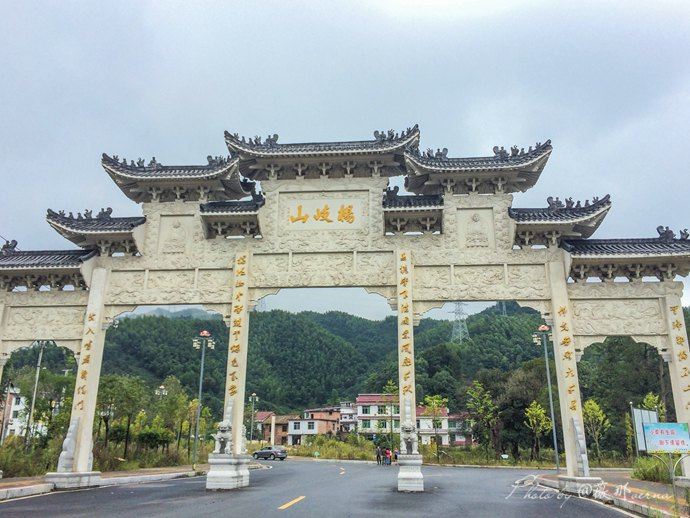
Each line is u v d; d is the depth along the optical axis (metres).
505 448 51.12
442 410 69.25
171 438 36.53
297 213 19.34
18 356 74.69
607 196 17.95
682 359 16.91
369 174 19.70
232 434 17.33
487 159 19.00
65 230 19.25
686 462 15.96
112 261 19.38
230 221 19.36
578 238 19.38
